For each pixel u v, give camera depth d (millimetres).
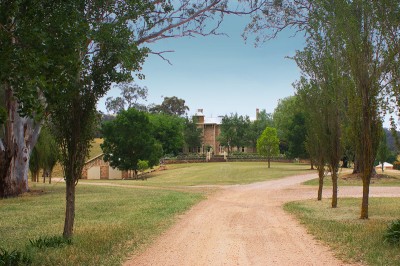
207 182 42156
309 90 19609
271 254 9055
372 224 12938
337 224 13250
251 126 93125
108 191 30406
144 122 62625
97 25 9656
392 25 12000
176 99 106938
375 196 25219
